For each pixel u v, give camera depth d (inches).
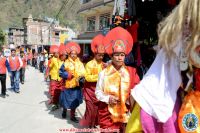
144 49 200.7
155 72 52.4
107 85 153.1
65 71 283.3
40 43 2881.4
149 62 198.4
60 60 356.5
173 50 49.8
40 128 270.8
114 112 152.0
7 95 463.8
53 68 355.9
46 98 437.7
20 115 322.7
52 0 6934.1
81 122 249.3
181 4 47.3
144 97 51.9
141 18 196.9
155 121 51.9
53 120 298.7
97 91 156.4
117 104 152.1
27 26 2883.9
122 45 151.7
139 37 198.7
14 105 380.2
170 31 48.2
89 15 1105.4
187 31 48.3
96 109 240.2
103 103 155.8
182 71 51.8
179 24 47.2
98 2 956.6
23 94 482.3
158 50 53.2
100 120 157.6
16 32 3415.4
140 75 195.0
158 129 52.2
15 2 7342.5
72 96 287.1
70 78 283.4
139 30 198.4
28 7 7062.0
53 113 331.0
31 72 1101.7
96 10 1006.4
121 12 202.2
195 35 46.8
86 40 1013.2
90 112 241.6
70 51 283.6
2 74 449.1
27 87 586.9
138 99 52.3
